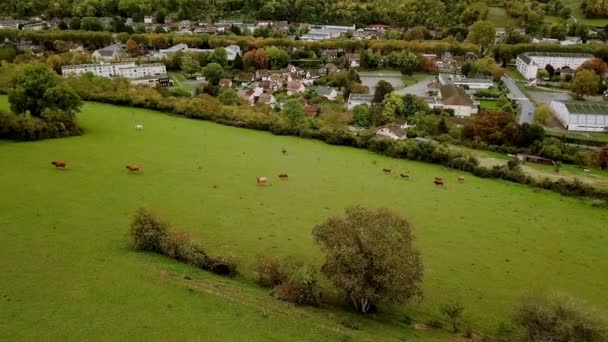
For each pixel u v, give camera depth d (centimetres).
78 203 8775
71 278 6072
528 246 9012
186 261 6988
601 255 8856
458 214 10231
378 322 6134
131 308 5553
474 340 6062
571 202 11519
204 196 9869
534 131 15800
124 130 14462
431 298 7019
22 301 5512
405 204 10519
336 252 6053
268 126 16100
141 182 10262
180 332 5238
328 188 11044
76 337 5009
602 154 14412
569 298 5894
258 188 10625
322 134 15425
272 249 7894
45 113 13075
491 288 7444
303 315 5897
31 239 7106
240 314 5684
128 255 6856
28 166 10438
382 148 14475
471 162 13300
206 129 15500
